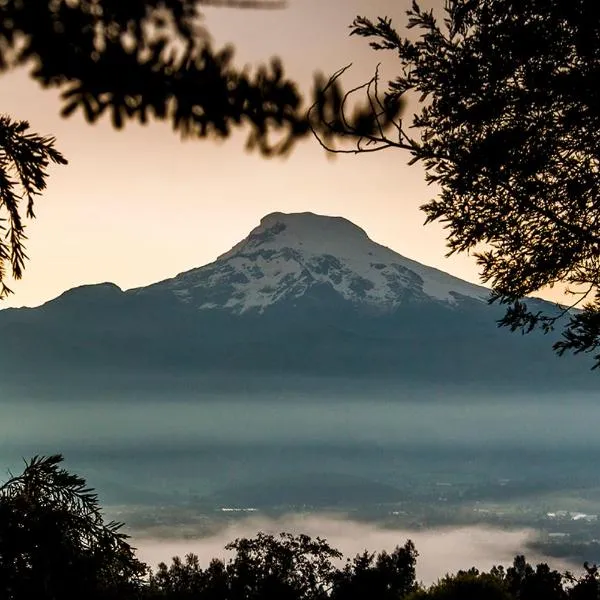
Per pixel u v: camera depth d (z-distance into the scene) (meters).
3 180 12.52
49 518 16.09
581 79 22.89
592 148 24.48
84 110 4.77
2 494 16.69
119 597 16.55
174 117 4.93
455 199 26.61
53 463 16.92
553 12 23.25
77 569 16.12
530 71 23.70
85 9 4.59
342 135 5.76
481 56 23.89
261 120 5.11
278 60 5.09
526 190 24.81
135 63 4.69
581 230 25.58
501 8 24.53
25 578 15.94
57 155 12.28
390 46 24.22
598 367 27.47
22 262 13.62
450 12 24.44
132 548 16.88
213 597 95.81
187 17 4.69
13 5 4.49
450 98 24.23
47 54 4.57
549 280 27.23
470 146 24.47
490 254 27.69
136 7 4.61
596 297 28.17
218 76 4.88
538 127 24.19
